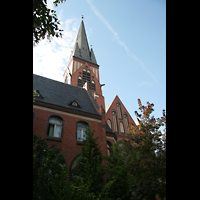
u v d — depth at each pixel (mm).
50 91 20234
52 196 8570
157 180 9914
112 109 35469
